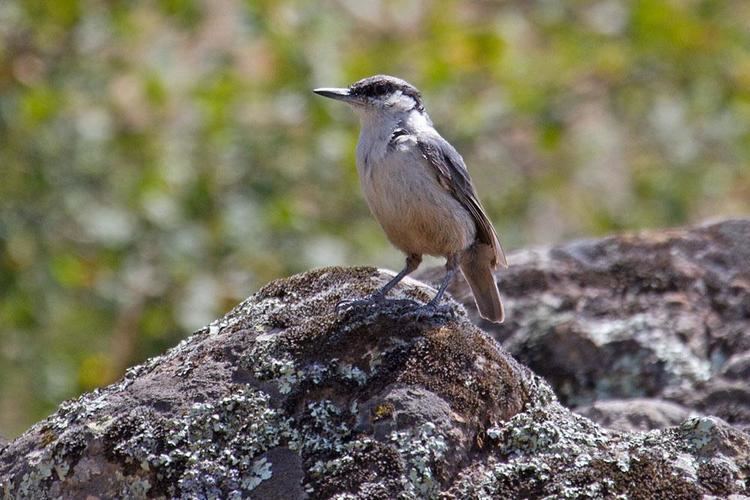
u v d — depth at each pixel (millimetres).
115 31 14953
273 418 6105
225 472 5918
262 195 14430
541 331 8984
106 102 14867
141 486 5898
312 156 14562
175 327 13750
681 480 5887
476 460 5996
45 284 14078
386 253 14430
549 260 9461
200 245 14070
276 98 14719
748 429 7742
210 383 6297
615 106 15672
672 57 15562
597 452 6051
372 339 6477
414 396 6090
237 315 7152
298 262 13969
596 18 15961
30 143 14328
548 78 15438
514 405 6316
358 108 8141
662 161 15820
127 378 6676
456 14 16312
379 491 5707
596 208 15703
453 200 7848
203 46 16062
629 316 9023
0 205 14180
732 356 8734
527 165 16047
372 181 7941
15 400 13922
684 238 9531
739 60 15703
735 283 9188
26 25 14922
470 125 14867
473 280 8344
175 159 14492
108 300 13945
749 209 16078
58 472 6016
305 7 14766
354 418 6074
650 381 8656
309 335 6500
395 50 15469
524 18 16531
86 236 14469
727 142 15703
